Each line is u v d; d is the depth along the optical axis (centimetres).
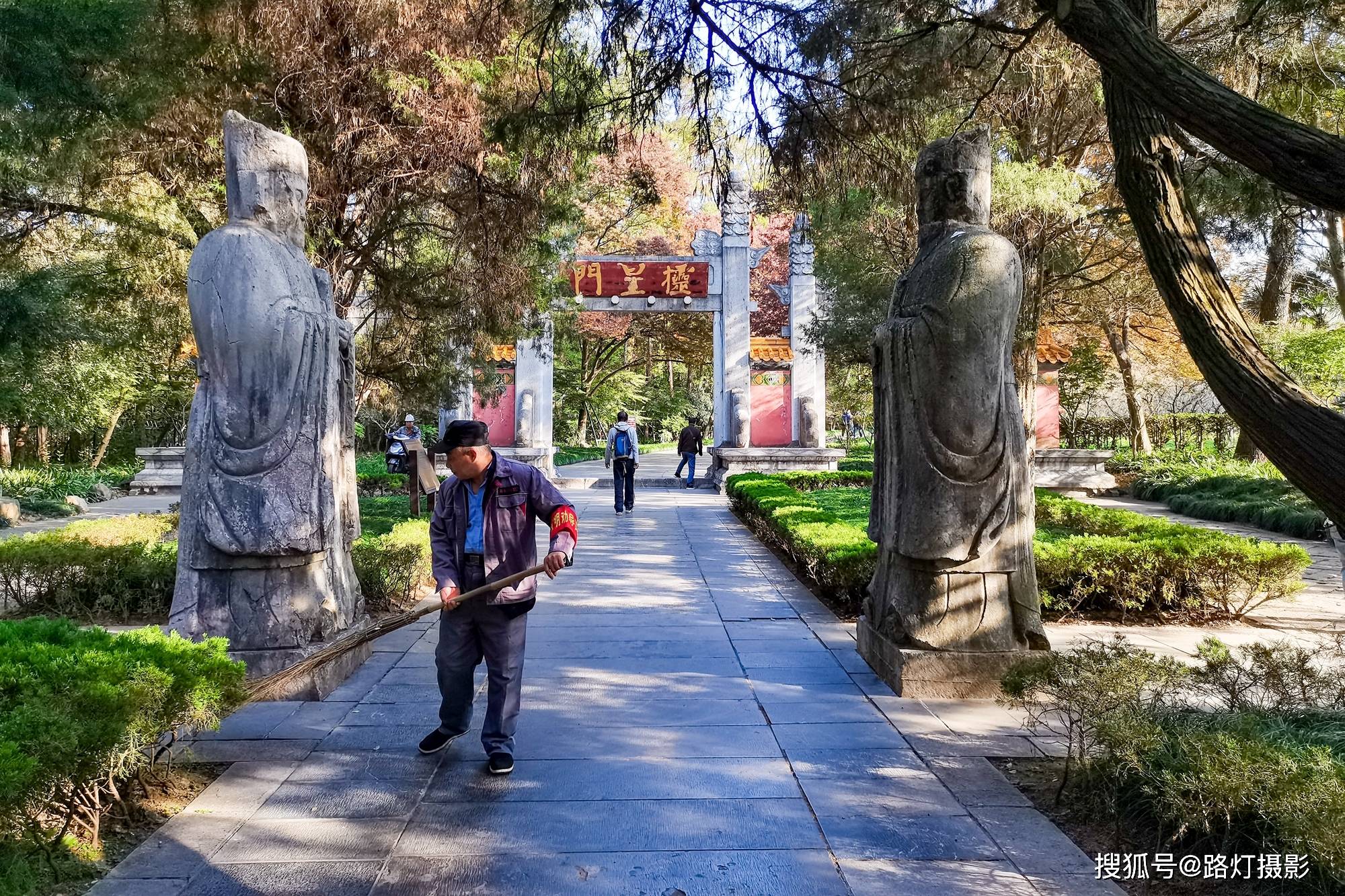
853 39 557
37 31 367
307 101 806
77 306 844
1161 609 667
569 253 1123
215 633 459
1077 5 296
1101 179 1102
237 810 326
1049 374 1927
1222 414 2128
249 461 452
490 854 294
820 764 370
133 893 268
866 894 270
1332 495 266
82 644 328
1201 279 302
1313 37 536
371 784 351
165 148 791
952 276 456
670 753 383
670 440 4556
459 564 378
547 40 649
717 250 1870
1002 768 367
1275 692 354
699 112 594
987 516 458
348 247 921
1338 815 245
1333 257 1066
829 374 2708
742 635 596
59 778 267
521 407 1919
